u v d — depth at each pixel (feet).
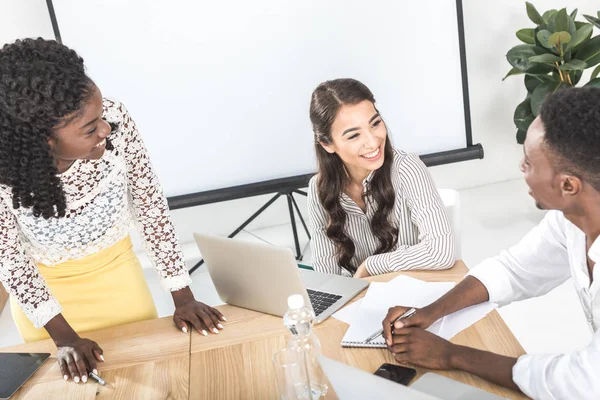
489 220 12.03
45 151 4.83
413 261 6.15
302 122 11.28
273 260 5.26
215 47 10.76
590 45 10.79
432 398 3.53
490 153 13.34
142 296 6.56
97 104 4.80
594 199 3.90
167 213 6.13
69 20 10.42
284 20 10.72
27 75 4.47
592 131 3.69
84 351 5.46
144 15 10.51
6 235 5.49
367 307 5.52
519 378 4.25
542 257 5.25
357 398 3.89
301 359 4.37
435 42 10.96
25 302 5.65
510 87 12.91
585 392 3.93
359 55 10.96
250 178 11.53
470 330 5.04
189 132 11.16
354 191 6.89
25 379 5.30
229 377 4.97
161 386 4.99
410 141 11.49
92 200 5.71
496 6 12.39
